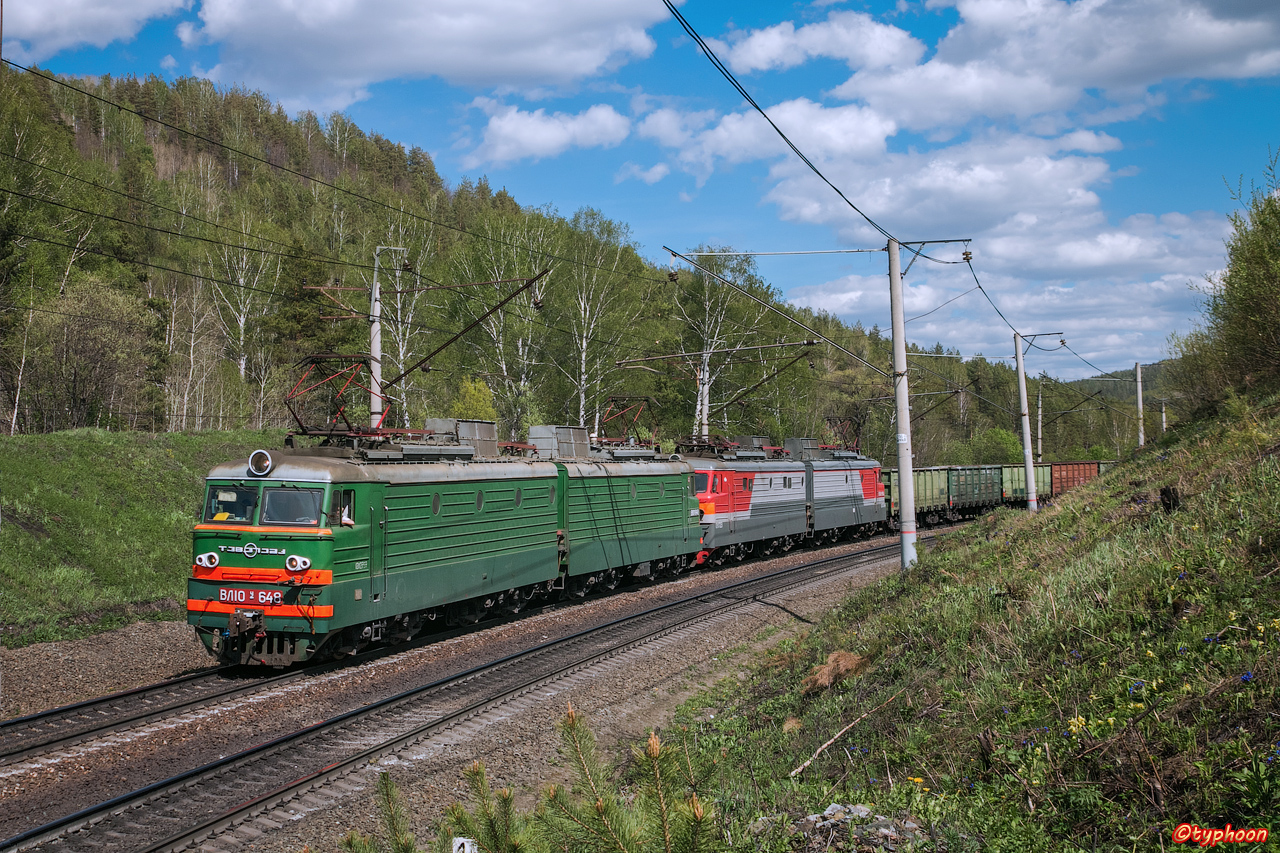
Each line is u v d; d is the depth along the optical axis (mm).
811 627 16547
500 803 3969
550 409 41406
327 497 12523
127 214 53625
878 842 5492
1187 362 24797
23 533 17781
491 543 16656
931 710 8211
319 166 115125
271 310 50281
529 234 39531
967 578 13773
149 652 14133
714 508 25859
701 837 3662
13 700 11141
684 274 46562
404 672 12969
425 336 43125
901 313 18172
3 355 33250
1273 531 8008
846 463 35375
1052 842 5344
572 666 13391
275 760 8922
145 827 7266
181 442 26234
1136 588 8281
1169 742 5738
